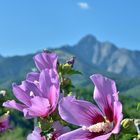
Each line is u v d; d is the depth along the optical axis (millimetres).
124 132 357
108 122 360
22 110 416
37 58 455
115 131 341
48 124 414
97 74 368
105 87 365
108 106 365
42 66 455
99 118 368
